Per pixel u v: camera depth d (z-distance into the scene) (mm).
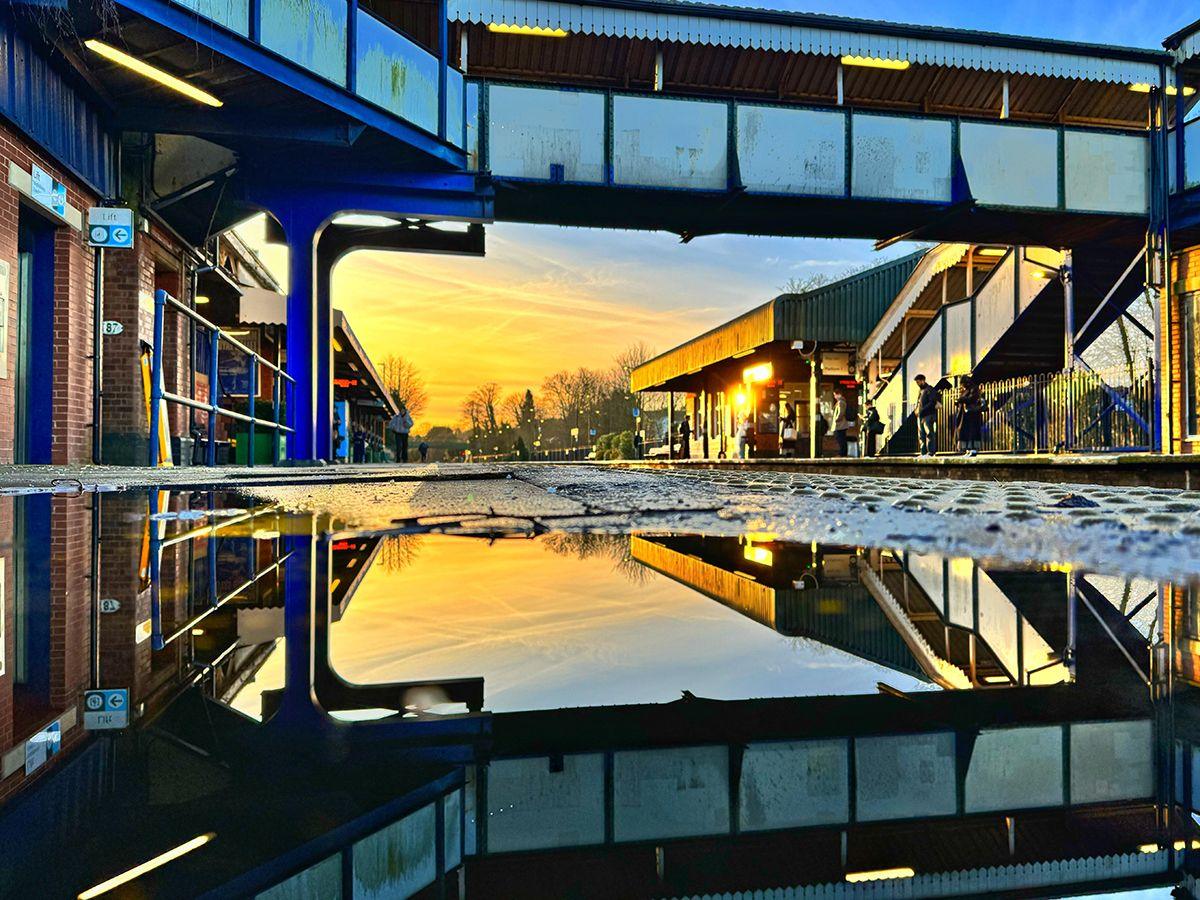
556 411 110125
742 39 12914
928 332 21672
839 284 22562
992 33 13453
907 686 862
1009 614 1200
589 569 1680
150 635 1114
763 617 1188
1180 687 857
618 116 13375
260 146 11484
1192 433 14258
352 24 10719
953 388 17625
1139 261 15469
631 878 483
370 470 9711
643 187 13445
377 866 446
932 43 13438
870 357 23031
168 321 12805
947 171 14422
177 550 2100
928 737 717
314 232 12805
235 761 622
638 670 902
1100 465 5785
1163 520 2506
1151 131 14914
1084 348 18500
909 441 20641
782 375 26016
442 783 596
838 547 2076
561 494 4750
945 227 15578
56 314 9266
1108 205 14906
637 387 37969
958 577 1548
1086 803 584
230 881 406
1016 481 6832
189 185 11469
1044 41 13672
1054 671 927
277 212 12719
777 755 673
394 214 12977
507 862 487
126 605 1358
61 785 556
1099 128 14906
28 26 8016
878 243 16078
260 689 831
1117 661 966
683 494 4629
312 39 10086
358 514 3277
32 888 384
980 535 2273
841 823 562
